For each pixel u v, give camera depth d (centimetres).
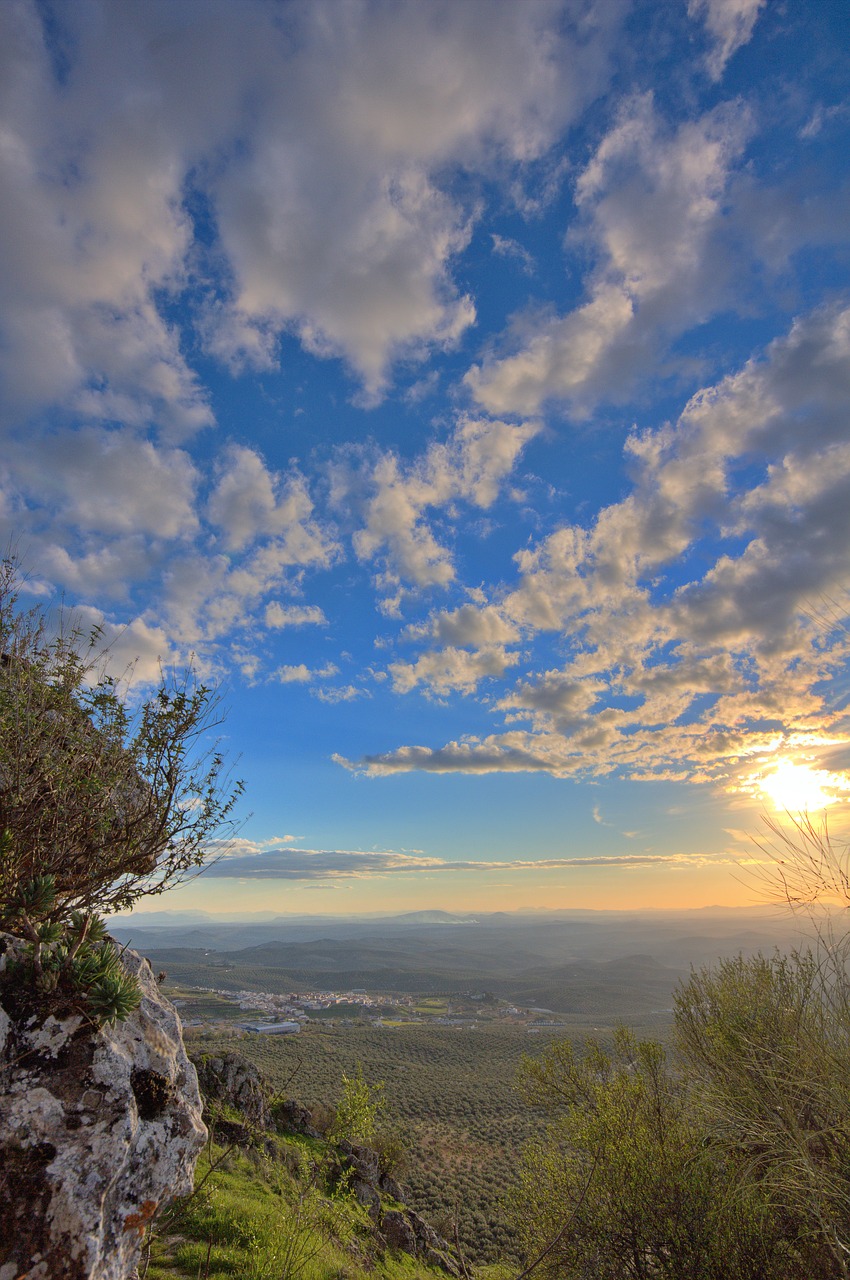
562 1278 952
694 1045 1012
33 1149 362
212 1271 757
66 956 444
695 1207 859
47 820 476
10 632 504
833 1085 643
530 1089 1248
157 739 528
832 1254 668
